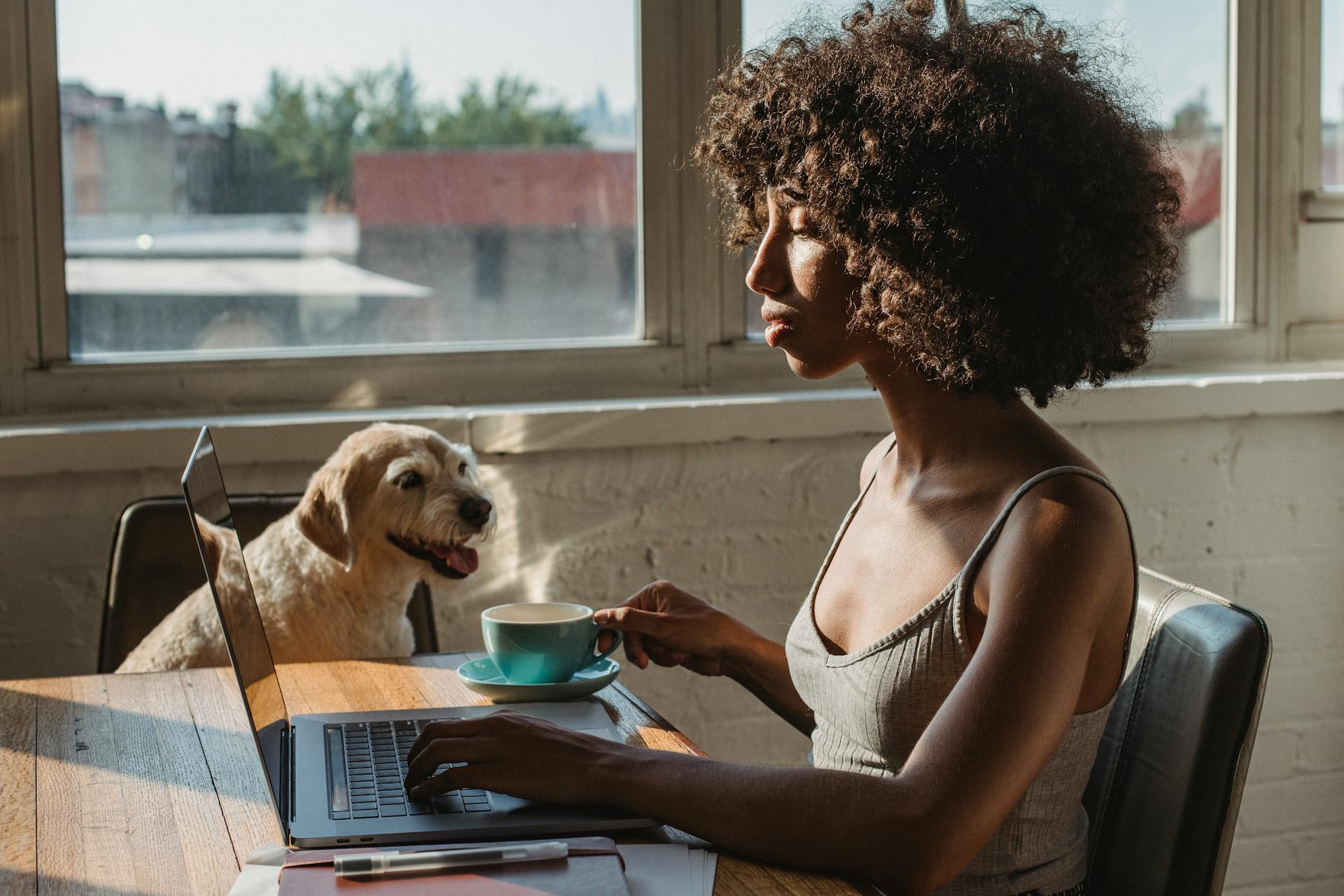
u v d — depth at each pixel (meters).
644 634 1.22
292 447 1.83
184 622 1.61
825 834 0.78
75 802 0.95
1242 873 2.22
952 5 1.04
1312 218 2.32
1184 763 0.96
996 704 0.79
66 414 1.88
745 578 2.02
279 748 1.00
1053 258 0.92
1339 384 2.13
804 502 2.03
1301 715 2.22
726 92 1.14
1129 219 0.96
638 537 1.98
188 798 0.96
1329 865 2.25
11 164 1.84
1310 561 2.20
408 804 0.89
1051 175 0.92
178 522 1.64
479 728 0.91
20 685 1.28
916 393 1.02
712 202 2.10
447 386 2.03
